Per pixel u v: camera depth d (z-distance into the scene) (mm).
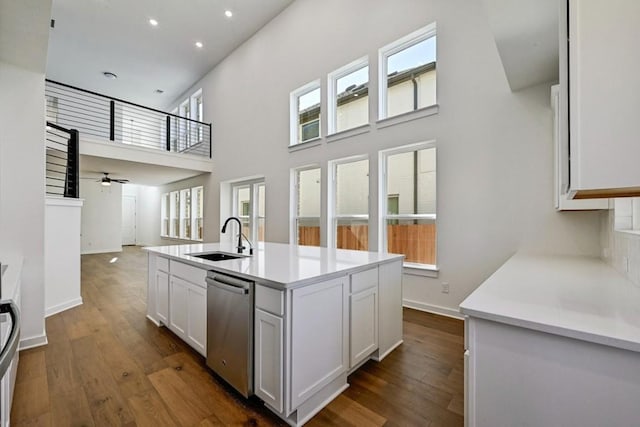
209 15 5531
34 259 2574
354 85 4414
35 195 2600
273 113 5598
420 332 2832
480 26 3064
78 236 3764
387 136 3830
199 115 8297
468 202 3146
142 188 11922
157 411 1695
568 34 909
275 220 5516
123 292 4398
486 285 1409
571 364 874
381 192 3949
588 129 861
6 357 675
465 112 3162
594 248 2502
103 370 2139
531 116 2773
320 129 4734
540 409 924
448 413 1686
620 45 829
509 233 2893
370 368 2178
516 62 2240
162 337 2721
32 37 2143
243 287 1769
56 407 1723
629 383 795
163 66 7332
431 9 3418
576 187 878
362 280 2111
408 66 3785
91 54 6785
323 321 1773
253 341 1754
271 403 1632
